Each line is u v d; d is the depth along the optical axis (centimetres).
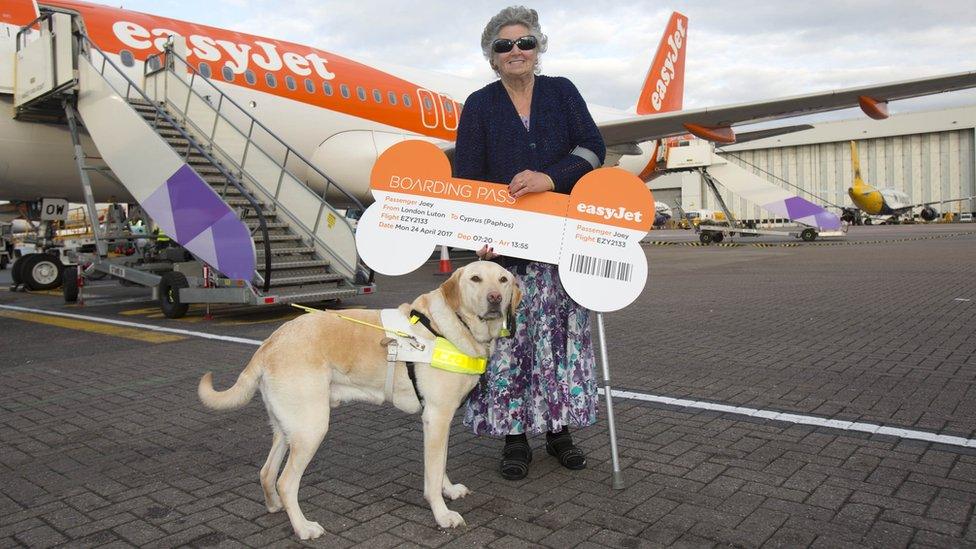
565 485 314
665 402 448
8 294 1351
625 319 809
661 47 2231
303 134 1299
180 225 862
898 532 255
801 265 1517
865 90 1331
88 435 405
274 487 286
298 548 256
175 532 272
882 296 945
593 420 338
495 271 268
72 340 757
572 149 339
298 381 257
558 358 331
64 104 983
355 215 2034
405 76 1553
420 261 314
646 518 275
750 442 364
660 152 2436
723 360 570
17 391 523
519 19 325
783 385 482
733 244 2527
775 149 6625
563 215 311
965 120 5775
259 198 1038
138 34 1112
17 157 1054
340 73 1376
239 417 438
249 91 1205
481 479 326
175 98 1070
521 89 338
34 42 951
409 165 312
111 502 304
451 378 269
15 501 307
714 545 249
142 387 523
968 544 244
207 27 1226
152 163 877
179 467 348
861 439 362
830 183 6391
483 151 338
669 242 2836
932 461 327
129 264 1135
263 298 802
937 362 535
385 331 270
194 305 1038
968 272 1253
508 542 257
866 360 551
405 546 256
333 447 376
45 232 1423
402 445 379
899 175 6125
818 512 275
